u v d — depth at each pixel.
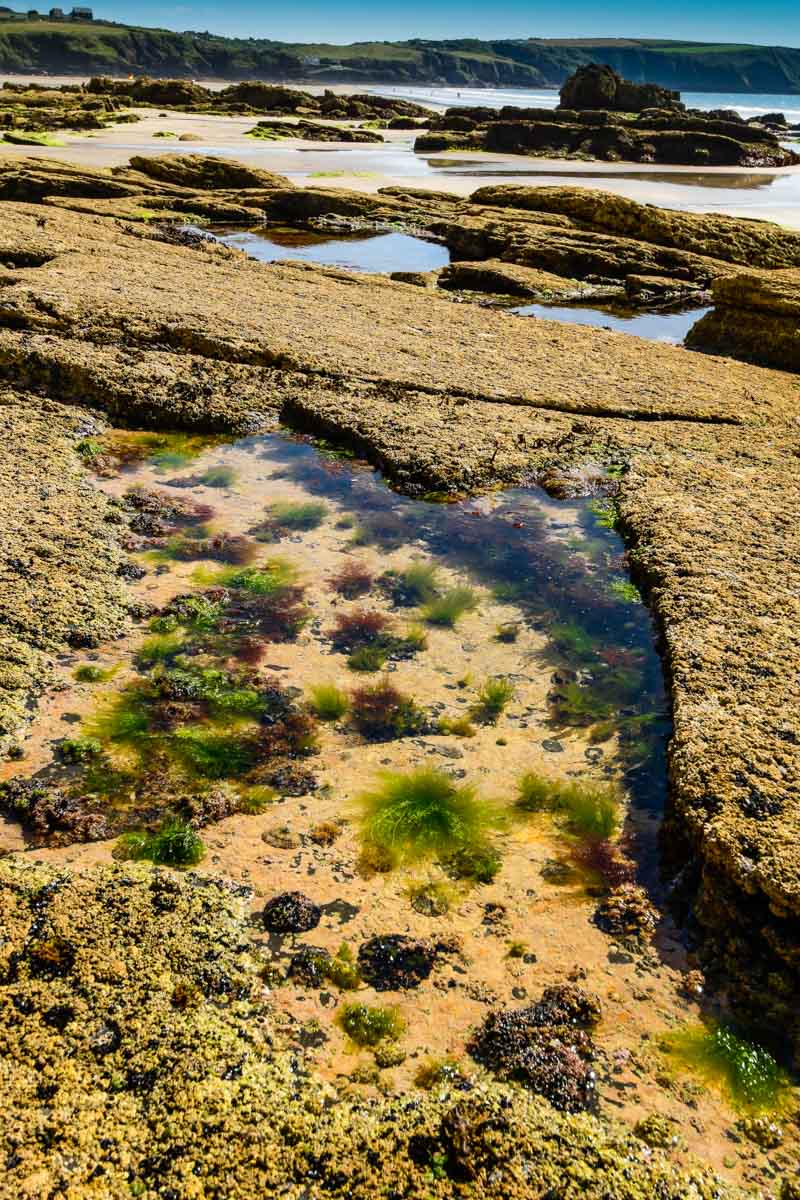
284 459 15.02
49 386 16.45
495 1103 5.19
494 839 7.44
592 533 12.84
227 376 17.27
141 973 5.76
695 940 6.53
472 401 17.00
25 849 7.00
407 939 6.39
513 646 10.23
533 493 14.03
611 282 33.34
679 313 30.14
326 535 12.55
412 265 34.94
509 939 6.47
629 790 8.06
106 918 6.14
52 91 115.25
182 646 9.82
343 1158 4.82
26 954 5.80
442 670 9.74
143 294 20.98
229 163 47.38
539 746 8.62
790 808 7.07
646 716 8.98
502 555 12.22
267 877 6.86
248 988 5.85
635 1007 5.98
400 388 17.34
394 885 6.89
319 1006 5.83
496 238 36.66
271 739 8.52
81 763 7.98
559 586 11.46
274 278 25.45
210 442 15.52
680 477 14.08
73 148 61.75
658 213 37.62
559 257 34.56
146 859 6.95
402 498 13.77
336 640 10.16
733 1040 5.76
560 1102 5.29
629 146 75.38
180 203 41.94
